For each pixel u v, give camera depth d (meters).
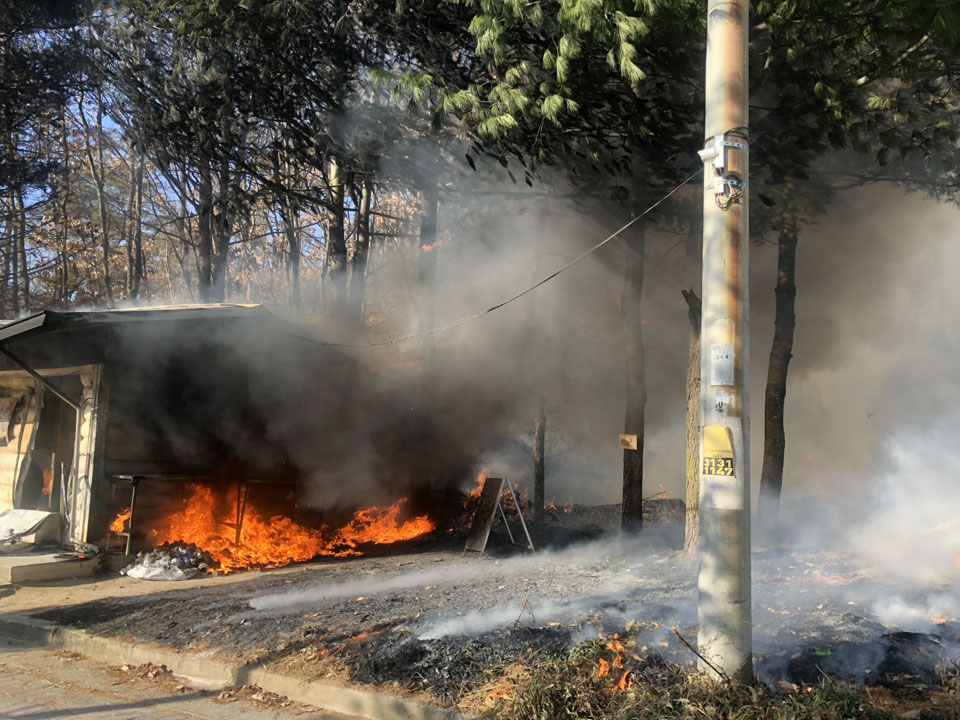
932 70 8.34
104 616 7.78
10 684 6.04
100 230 30.69
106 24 14.31
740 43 4.78
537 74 8.77
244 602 7.89
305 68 11.27
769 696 4.40
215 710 5.34
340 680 5.44
